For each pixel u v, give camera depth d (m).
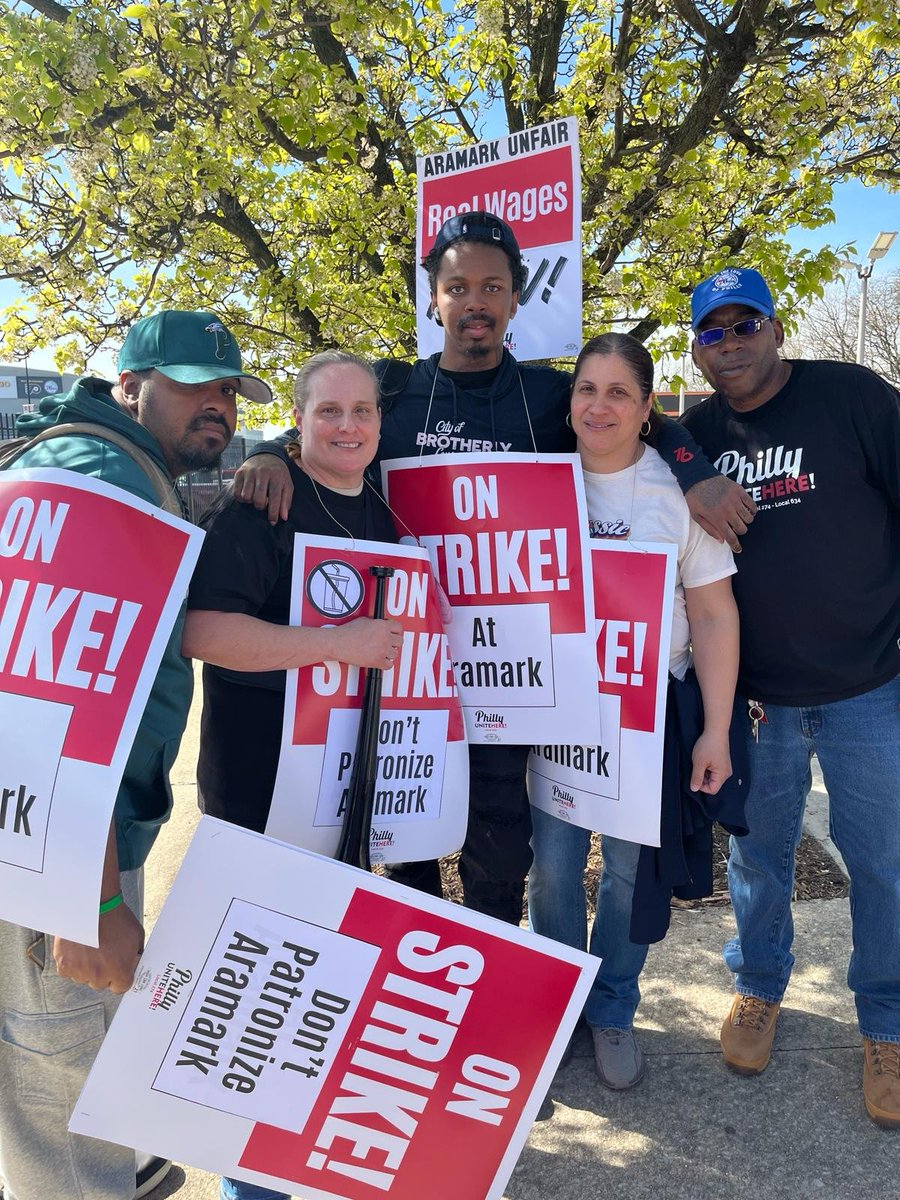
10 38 3.19
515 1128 1.77
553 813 2.41
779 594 2.33
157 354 1.84
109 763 1.51
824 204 4.30
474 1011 1.74
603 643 2.26
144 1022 1.66
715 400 2.55
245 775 1.89
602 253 4.51
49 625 1.54
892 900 2.35
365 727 1.87
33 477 1.58
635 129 4.47
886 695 2.37
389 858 1.99
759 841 2.52
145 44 3.55
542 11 4.30
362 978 1.71
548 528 2.21
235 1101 1.70
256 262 4.48
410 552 2.00
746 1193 2.07
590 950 2.57
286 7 3.77
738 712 2.40
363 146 4.29
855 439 2.27
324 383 1.87
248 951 1.67
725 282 2.28
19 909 1.51
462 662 2.25
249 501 1.83
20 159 3.99
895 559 2.37
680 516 2.24
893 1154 2.19
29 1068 1.66
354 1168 1.75
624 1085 2.41
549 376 2.44
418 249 3.20
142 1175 2.13
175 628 1.68
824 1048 2.56
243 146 4.09
